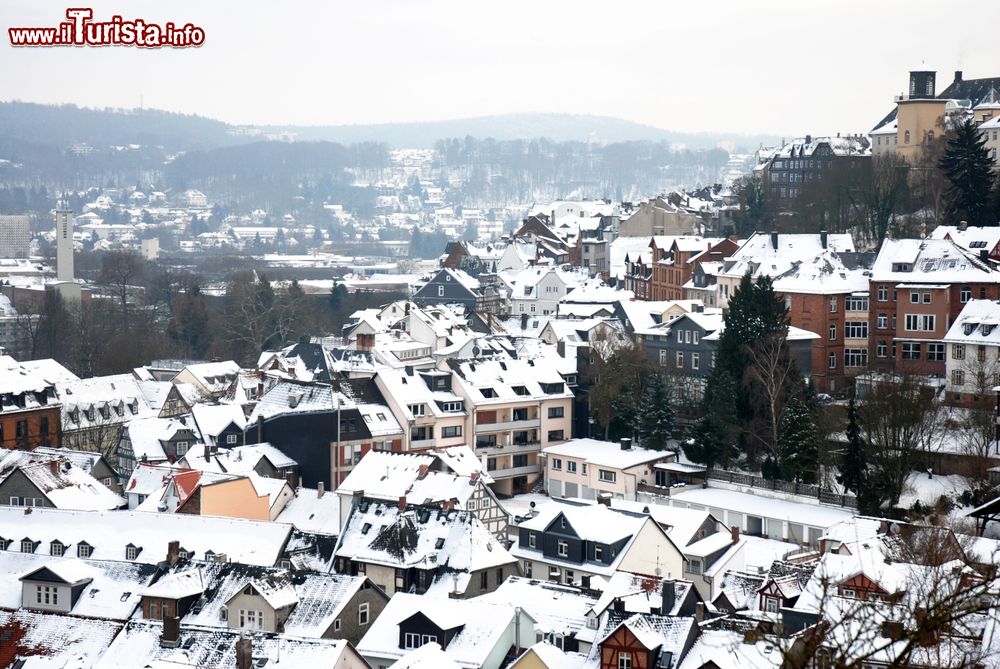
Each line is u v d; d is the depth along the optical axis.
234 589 100.75
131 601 101.94
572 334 198.25
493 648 92.62
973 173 198.88
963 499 131.00
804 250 191.12
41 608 102.94
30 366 191.75
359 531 116.62
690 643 84.19
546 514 121.19
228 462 145.50
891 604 39.97
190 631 92.12
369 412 160.25
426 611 95.69
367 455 136.38
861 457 137.38
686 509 123.31
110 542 117.25
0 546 119.81
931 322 163.88
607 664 85.12
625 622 85.00
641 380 171.50
